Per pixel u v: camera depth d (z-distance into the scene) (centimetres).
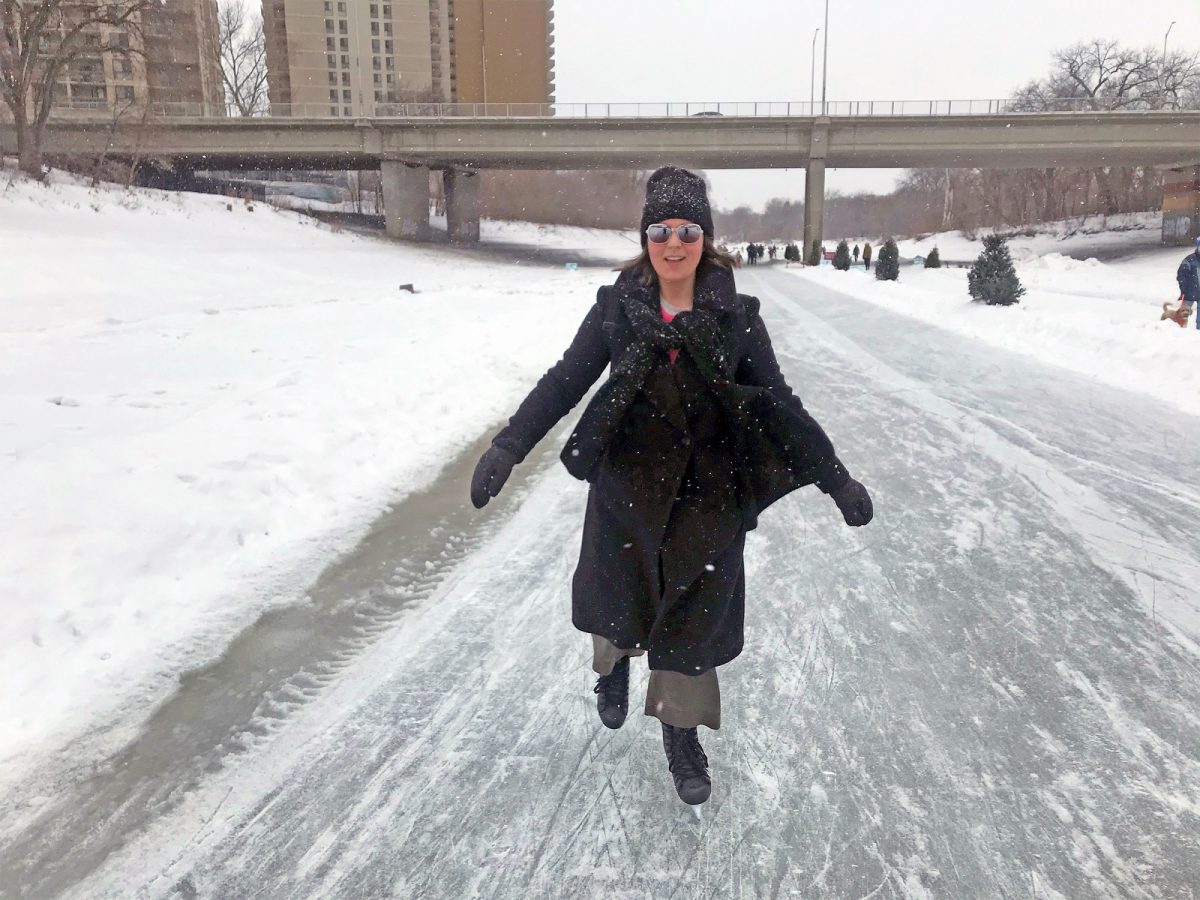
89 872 216
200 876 215
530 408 231
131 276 2061
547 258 5662
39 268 1933
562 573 410
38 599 344
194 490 471
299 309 1577
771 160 5462
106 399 710
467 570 412
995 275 1496
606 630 235
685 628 226
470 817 239
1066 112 4806
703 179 232
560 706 297
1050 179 8050
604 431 220
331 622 355
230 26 7369
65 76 7194
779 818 238
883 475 560
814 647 337
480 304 1697
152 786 250
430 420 680
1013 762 261
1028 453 603
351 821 237
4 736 267
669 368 219
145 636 332
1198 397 767
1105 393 798
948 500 510
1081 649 332
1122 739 272
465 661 326
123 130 4694
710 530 223
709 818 239
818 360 1016
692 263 222
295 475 512
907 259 6119
